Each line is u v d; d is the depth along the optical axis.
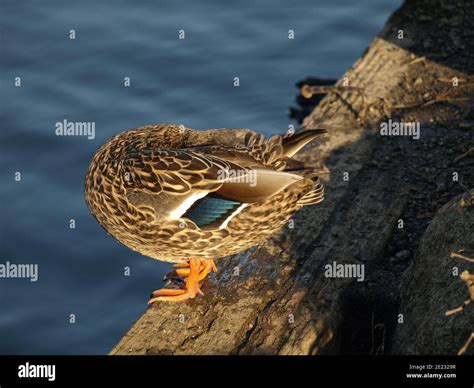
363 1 17.86
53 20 17.39
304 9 17.77
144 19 17.50
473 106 11.95
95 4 17.81
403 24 13.83
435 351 7.54
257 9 17.77
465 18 13.88
